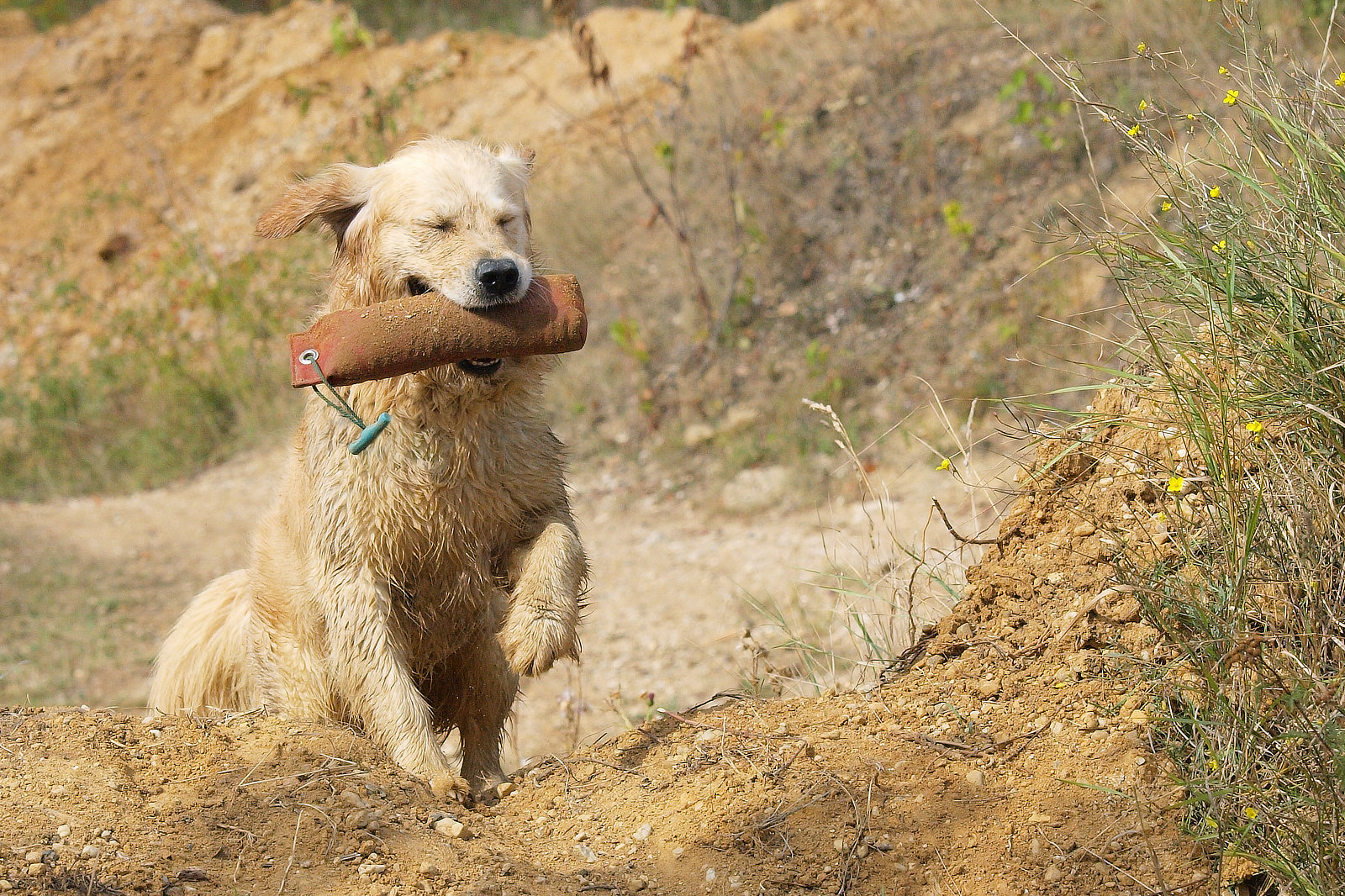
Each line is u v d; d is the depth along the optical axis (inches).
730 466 605.0
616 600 510.0
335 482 247.8
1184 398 212.2
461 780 226.1
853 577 351.3
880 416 588.7
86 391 868.6
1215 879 171.6
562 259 767.1
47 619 560.1
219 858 188.5
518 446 255.0
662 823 203.8
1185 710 192.5
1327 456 197.9
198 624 300.0
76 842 184.1
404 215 250.7
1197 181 229.9
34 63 1146.7
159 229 1005.2
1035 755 198.1
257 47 1090.7
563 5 682.8
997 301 599.5
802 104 763.4
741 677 304.3
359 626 247.4
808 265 684.7
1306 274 206.4
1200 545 203.8
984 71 713.6
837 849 188.9
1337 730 167.2
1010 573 231.5
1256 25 271.7
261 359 827.4
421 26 1179.9
